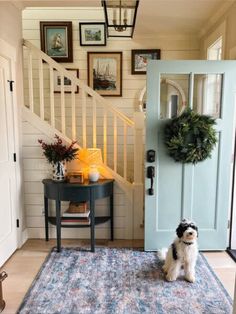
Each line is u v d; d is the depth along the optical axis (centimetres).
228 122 255
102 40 387
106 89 394
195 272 230
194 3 266
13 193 268
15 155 271
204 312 181
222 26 286
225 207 267
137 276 224
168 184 263
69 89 387
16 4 270
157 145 258
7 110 255
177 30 360
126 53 390
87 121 392
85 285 211
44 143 279
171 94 255
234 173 267
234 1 254
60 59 389
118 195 299
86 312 181
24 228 296
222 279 222
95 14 385
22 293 203
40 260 253
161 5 271
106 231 304
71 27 385
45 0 269
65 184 264
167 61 247
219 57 337
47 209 290
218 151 259
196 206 267
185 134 248
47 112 388
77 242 294
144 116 287
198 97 255
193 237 208
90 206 265
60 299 194
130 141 383
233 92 251
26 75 381
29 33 388
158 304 189
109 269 235
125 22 235
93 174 276
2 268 239
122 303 190
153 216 267
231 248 276
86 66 393
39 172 293
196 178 263
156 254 264
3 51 241
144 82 392
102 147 391
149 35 382
